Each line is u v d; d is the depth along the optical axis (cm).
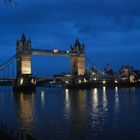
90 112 8588
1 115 8175
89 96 16438
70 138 5144
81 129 5866
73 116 7744
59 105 11138
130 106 10275
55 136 5300
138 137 5147
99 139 5059
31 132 5631
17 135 4462
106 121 6788
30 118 7475
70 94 19162
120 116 7600
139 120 6869
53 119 7238
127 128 5906
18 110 9519
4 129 5084
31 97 16600
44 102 12762
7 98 15938
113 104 11175
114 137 5175
